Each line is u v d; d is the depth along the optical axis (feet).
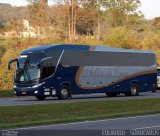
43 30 335.06
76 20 365.20
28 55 141.49
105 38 319.47
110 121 81.66
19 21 355.97
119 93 165.68
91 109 101.40
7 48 276.21
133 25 382.22
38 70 139.03
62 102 120.67
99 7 379.14
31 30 338.95
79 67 148.36
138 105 112.06
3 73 223.92
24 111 91.91
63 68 144.05
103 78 155.53
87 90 150.71
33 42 287.28
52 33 332.19
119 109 104.42
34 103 119.75
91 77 152.05
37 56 140.15
